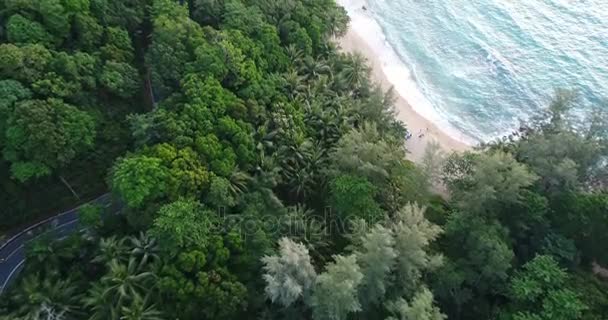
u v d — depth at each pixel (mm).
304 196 47625
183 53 47281
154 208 37656
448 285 42281
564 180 47094
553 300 39844
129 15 49938
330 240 44906
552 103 53688
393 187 47188
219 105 44469
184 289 34844
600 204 45844
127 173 37562
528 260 46344
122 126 46750
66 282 37094
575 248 45969
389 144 50000
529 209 45688
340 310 35562
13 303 36531
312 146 48906
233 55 47875
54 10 42938
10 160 38531
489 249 42000
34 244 38781
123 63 46906
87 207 40094
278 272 35688
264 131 46844
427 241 39656
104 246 37344
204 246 36531
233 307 35938
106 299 35031
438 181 49125
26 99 38875
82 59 43688
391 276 39250
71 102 42594
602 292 43312
